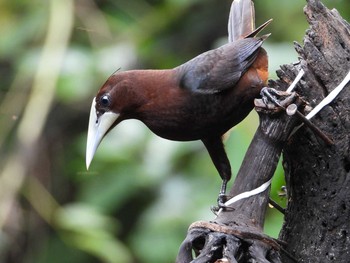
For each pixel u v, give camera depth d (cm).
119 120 783
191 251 638
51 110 1298
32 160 1235
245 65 743
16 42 1224
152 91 758
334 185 662
